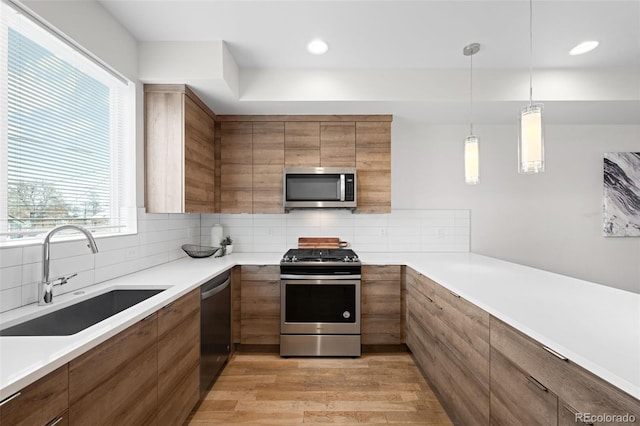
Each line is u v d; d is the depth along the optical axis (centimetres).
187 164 255
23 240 155
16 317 134
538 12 201
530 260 359
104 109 213
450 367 198
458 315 186
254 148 325
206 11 204
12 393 79
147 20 214
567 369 103
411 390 239
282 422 202
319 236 358
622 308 143
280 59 265
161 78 240
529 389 122
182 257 317
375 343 302
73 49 180
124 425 129
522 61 266
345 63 271
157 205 250
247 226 360
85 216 196
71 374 101
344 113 320
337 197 318
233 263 290
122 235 221
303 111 313
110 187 220
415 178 359
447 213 359
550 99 279
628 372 85
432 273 228
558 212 359
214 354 243
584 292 172
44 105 164
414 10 201
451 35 229
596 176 359
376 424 200
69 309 160
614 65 274
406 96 280
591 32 223
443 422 202
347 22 215
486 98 280
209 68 240
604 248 359
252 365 278
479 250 359
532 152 167
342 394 233
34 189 159
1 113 142
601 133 358
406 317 298
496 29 221
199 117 281
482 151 358
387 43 240
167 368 167
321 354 293
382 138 325
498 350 144
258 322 302
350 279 294
